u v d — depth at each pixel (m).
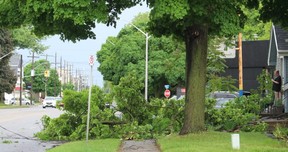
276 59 33.69
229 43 27.94
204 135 15.00
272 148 12.60
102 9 12.78
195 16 13.96
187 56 16.05
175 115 19.00
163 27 16.45
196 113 15.71
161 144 14.39
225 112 19.12
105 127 18.09
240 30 14.17
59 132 18.75
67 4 12.27
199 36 15.67
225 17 13.79
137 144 15.66
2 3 14.37
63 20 13.02
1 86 68.56
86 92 18.83
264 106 27.20
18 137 20.00
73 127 18.94
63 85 141.25
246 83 46.19
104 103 19.22
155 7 12.56
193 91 15.74
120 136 17.81
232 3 14.02
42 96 137.88
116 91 18.95
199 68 15.72
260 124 18.36
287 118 21.56
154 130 18.59
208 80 27.59
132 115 19.12
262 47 46.22
